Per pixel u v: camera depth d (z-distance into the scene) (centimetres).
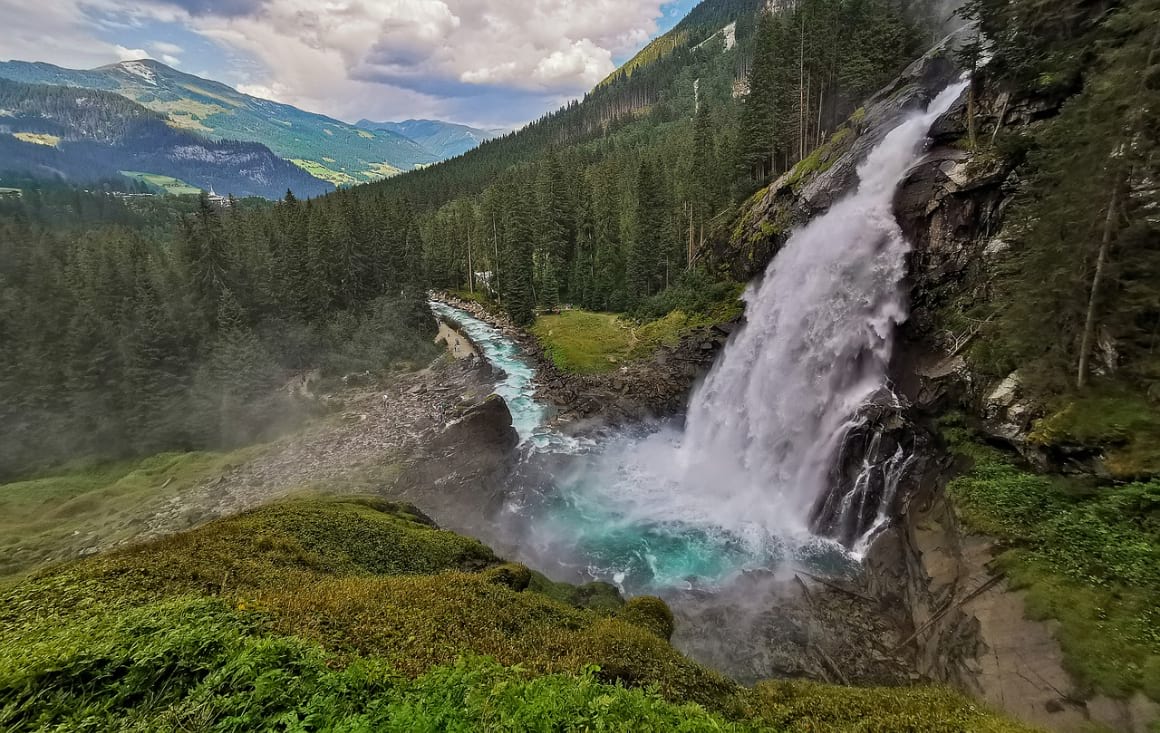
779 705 1189
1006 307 2094
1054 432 1695
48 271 5509
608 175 8462
